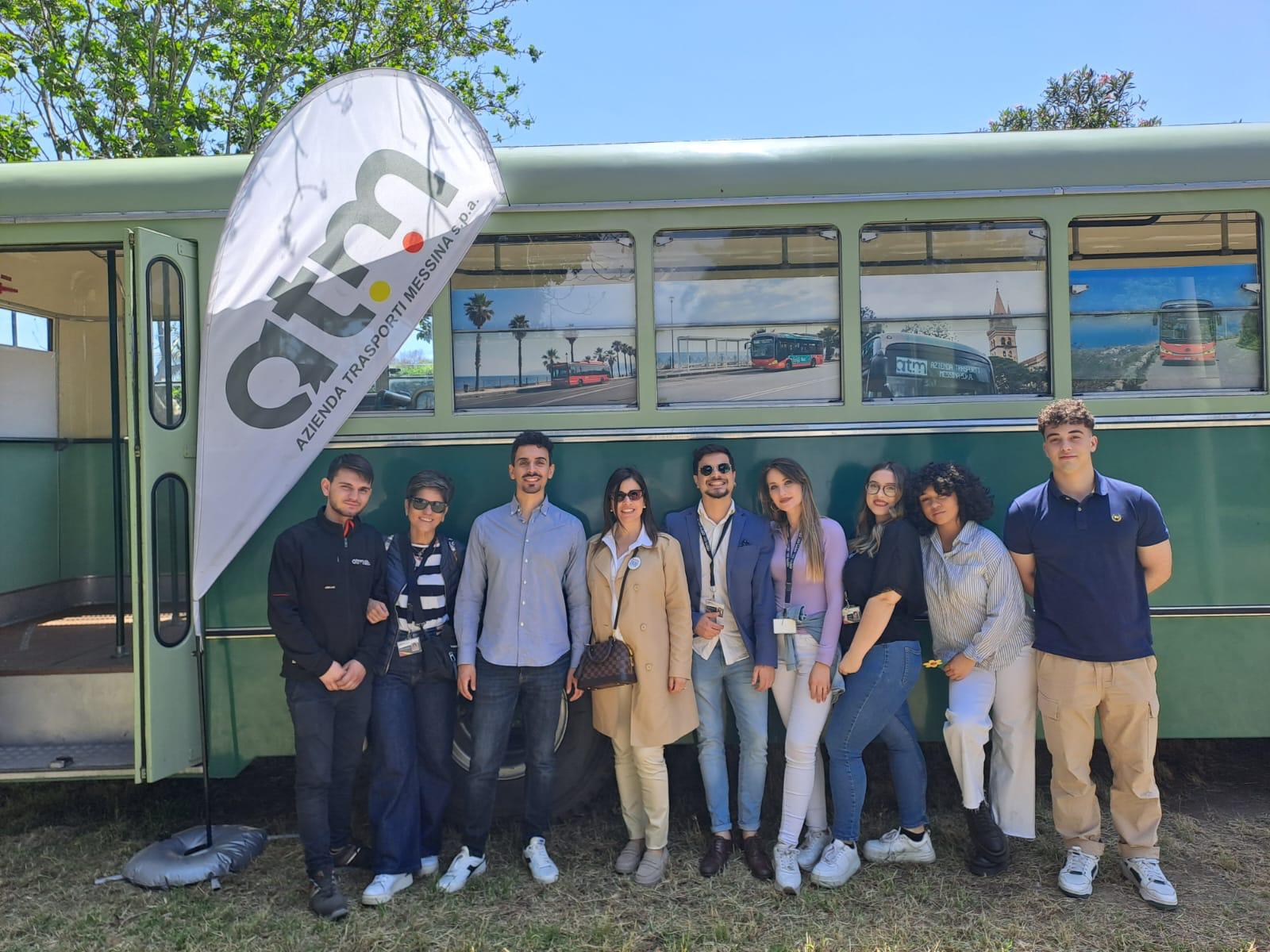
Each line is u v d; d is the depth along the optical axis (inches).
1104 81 686.5
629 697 132.9
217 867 135.4
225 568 139.0
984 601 130.8
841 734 132.3
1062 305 146.2
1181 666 145.3
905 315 146.9
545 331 146.6
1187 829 148.4
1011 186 144.9
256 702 144.5
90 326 208.7
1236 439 145.2
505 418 145.9
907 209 145.6
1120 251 147.2
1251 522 145.0
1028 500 130.9
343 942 119.0
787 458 145.8
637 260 145.6
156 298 138.5
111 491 209.9
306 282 137.9
